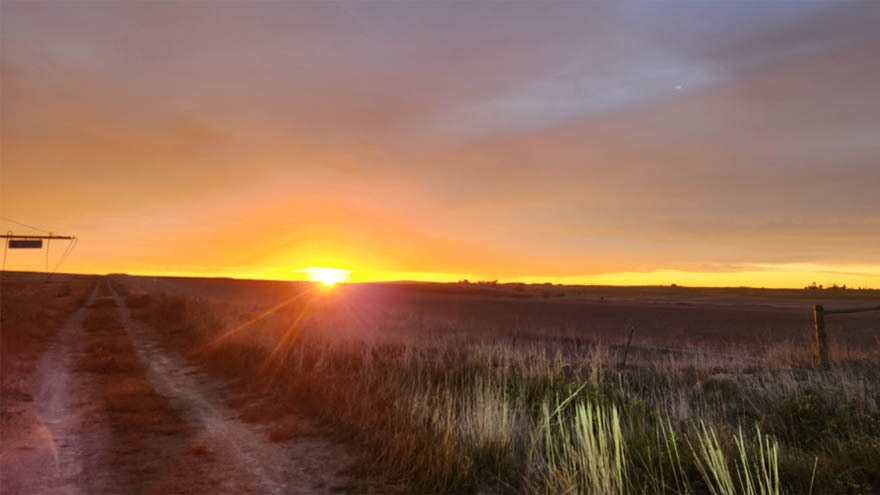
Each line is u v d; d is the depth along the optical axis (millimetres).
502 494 4871
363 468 5562
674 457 5207
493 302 67062
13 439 6629
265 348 12891
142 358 13945
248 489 5129
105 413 7961
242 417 7777
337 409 7527
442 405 7426
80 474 5543
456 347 14242
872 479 4949
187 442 6648
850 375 9078
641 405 7434
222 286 89062
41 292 52875
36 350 15023
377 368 10758
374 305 47438
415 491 4969
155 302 37625
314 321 23844
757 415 7621
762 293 116000
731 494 4211
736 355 13711
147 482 5332
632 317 39312
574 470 4723
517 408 7102
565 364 10852
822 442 6145
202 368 12211
